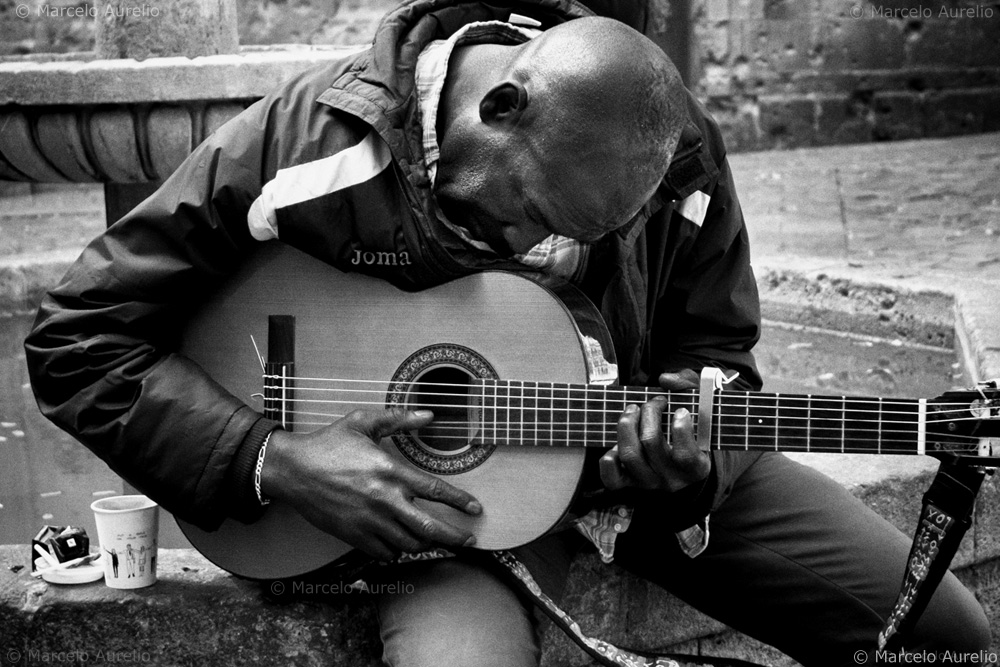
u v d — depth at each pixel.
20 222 7.11
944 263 5.23
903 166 8.88
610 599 2.61
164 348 2.18
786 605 2.39
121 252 2.10
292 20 9.98
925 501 2.05
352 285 2.16
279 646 2.33
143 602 2.35
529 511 2.14
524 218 2.03
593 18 2.03
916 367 4.39
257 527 2.19
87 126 3.03
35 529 3.02
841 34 10.36
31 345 2.11
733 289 2.41
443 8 2.19
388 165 2.08
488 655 2.02
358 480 2.02
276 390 2.16
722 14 10.09
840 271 5.02
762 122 10.31
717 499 2.20
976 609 2.35
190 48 3.36
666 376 2.13
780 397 2.09
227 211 2.09
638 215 2.21
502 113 2.02
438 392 2.17
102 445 2.09
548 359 2.13
